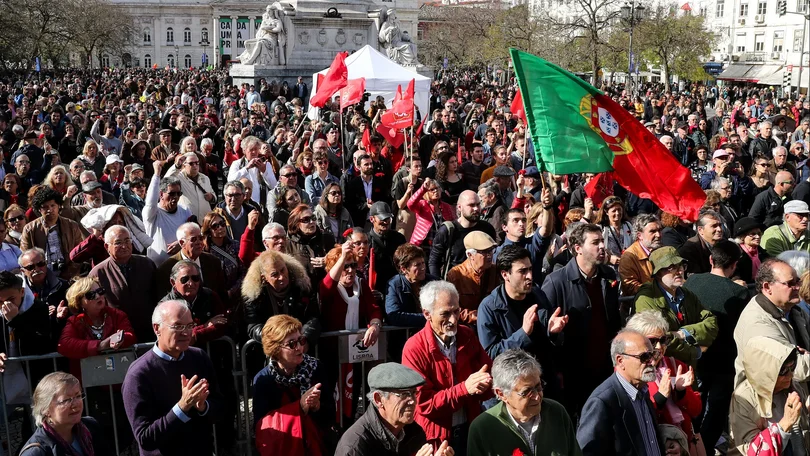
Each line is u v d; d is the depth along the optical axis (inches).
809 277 292.2
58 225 383.2
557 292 283.9
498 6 2962.6
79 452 217.8
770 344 243.3
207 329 285.6
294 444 234.8
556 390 271.7
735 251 309.1
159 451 236.8
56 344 295.3
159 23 5319.9
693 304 295.1
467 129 908.0
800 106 1357.0
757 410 248.7
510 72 2417.6
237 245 377.4
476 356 258.7
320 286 303.1
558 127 344.5
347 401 302.8
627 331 232.5
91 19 3211.1
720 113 1625.2
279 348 243.3
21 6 2443.4
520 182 403.2
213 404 246.4
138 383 238.2
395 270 350.6
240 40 5182.1
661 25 2305.6
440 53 3435.0
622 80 3344.0
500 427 216.8
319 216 418.9
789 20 3075.8
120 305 313.4
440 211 424.8
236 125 794.8
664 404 241.8
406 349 252.1
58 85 1897.1
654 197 353.1
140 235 375.9
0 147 613.0
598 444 226.4
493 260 355.3
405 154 571.2
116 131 828.0
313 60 1537.9
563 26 2106.3
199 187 453.4
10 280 283.6
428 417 244.8
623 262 330.3
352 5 1552.7
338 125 685.9
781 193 474.6
